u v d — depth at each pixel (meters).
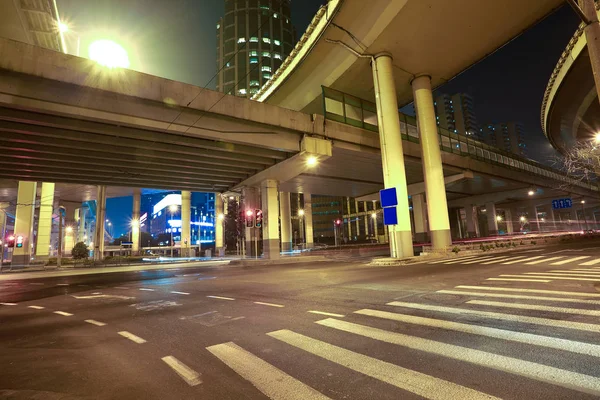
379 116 24.66
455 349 4.52
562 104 36.59
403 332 5.41
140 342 5.70
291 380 3.78
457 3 21.11
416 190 43.94
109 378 4.13
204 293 11.48
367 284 11.37
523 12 22.50
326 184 39.75
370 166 32.38
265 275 17.34
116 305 9.90
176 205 121.88
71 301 11.33
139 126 18.17
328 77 29.52
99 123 17.84
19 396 3.66
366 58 25.91
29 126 17.08
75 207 66.88
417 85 28.50
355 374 3.86
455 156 36.47
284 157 26.08
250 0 102.56
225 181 32.66
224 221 68.38
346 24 23.81
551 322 5.54
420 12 21.66
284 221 47.38
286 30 103.81
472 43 25.08
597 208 104.38
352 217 106.44
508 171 45.62
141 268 33.12
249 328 6.20
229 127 21.09
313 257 31.88
